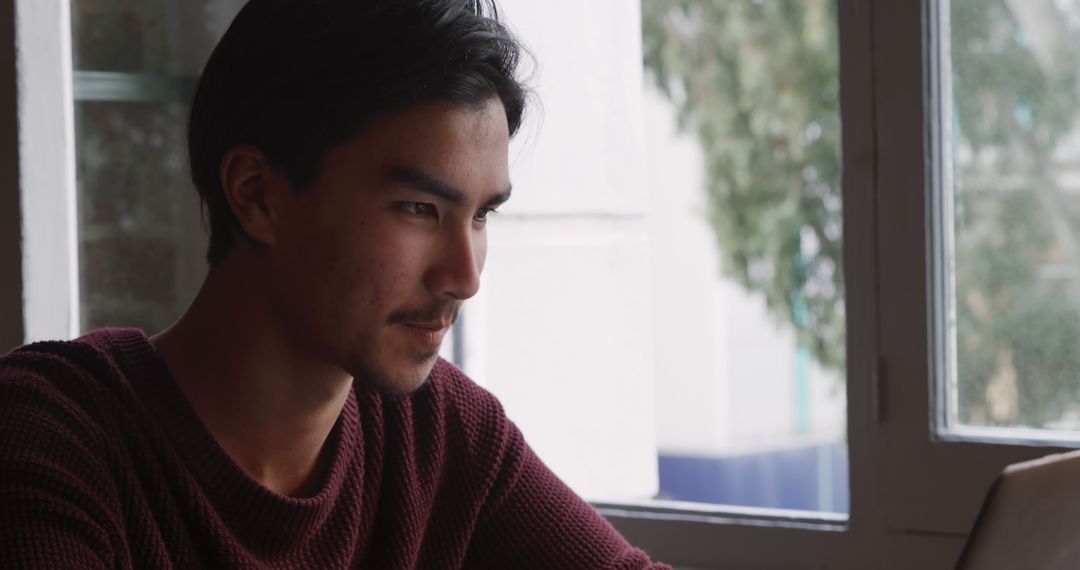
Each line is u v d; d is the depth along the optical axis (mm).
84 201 1659
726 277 4613
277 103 788
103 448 800
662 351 6438
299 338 819
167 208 1712
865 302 1373
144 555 808
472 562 1048
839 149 1386
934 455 1345
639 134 2061
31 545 722
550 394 1973
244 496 833
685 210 6074
